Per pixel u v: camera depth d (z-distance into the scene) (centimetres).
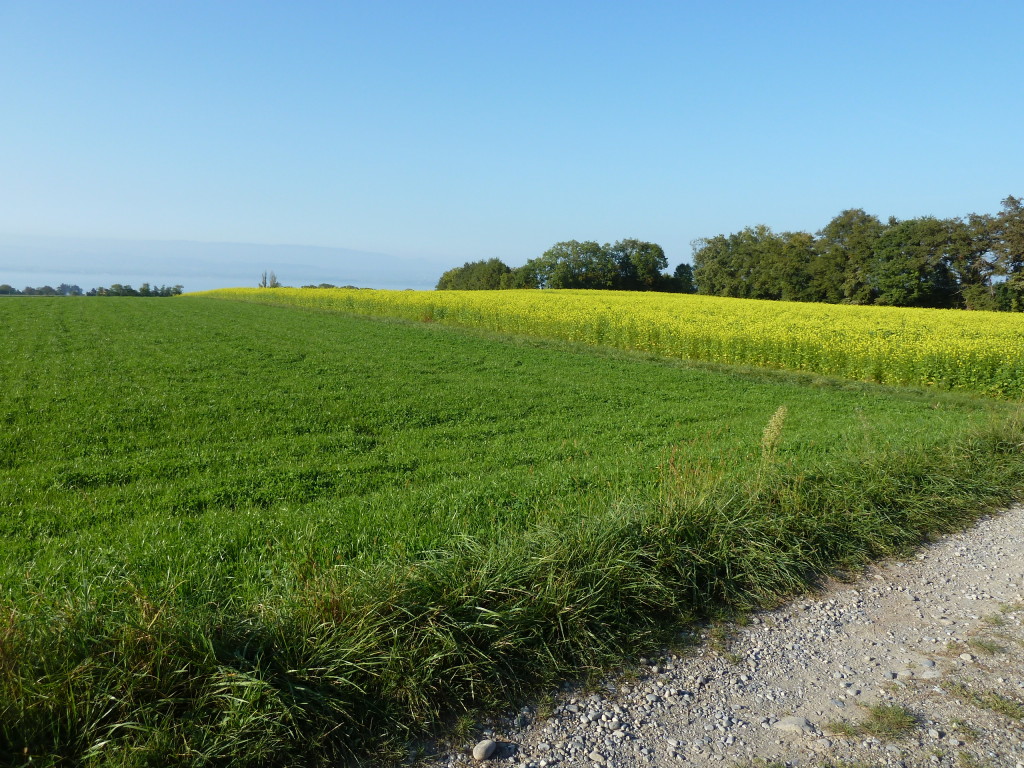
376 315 4003
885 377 2034
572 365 2173
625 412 1390
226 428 1096
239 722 309
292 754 315
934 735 347
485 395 1526
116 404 1230
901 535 644
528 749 333
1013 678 405
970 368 1895
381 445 1035
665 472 736
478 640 398
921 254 6900
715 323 2833
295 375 1711
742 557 539
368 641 369
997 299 6469
